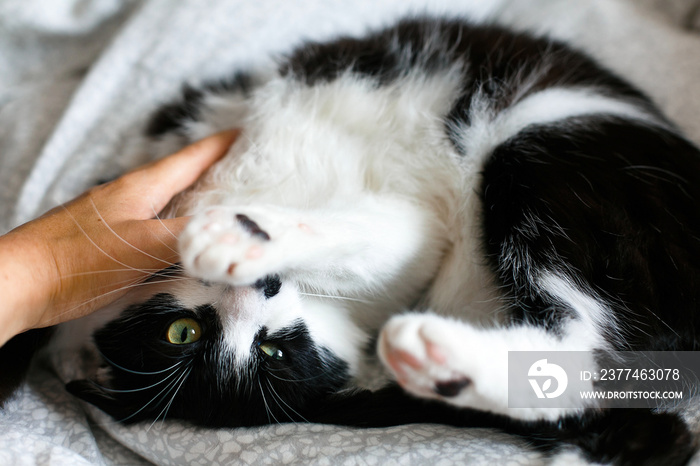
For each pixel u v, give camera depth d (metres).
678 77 0.48
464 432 0.37
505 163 0.40
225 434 0.38
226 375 0.39
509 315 0.38
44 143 0.47
